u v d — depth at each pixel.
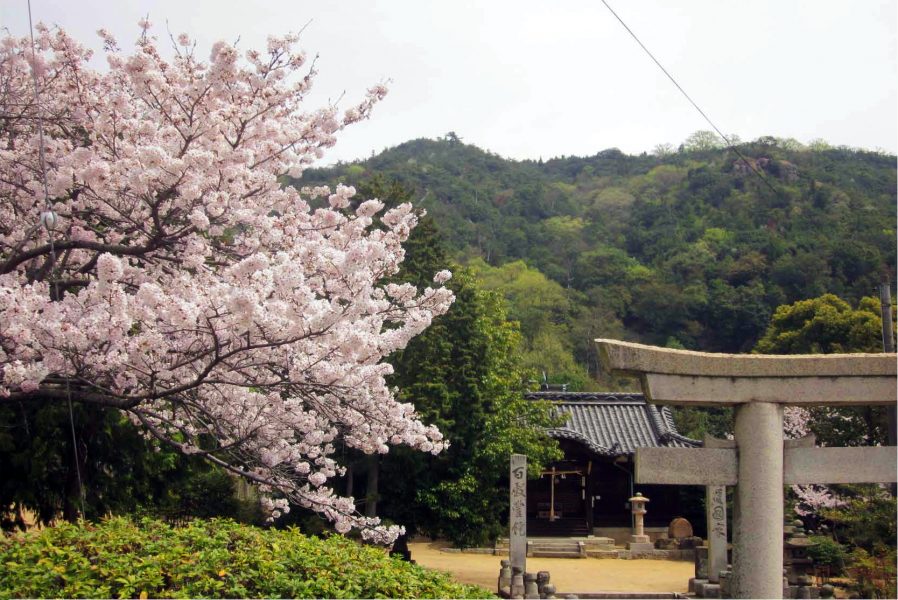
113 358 7.62
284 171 10.28
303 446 10.15
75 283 9.21
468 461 16.70
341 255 8.41
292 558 6.70
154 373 7.80
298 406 9.45
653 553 23.64
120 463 11.88
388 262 9.26
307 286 7.79
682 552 23.44
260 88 9.59
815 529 20.94
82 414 10.74
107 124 9.09
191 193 8.34
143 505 12.66
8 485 10.63
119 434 11.36
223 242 10.06
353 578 6.63
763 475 6.82
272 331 7.59
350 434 10.16
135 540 6.60
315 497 9.23
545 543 24.38
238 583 6.12
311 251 8.34
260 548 6.83
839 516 16.59
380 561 7.32
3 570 5.80
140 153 8.02
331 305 7.73
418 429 9.87
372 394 9.40
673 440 25.25
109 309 7.46
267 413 9.30
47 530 6.65
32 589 5.56
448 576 7.75
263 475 9.48
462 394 16.73
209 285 8.60
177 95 9.24
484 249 58.62
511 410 18.30
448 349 16.66
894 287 36.47
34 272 9.37
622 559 23.52
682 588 17.77
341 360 8.43
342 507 9.43
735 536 6.93
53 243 8.52
